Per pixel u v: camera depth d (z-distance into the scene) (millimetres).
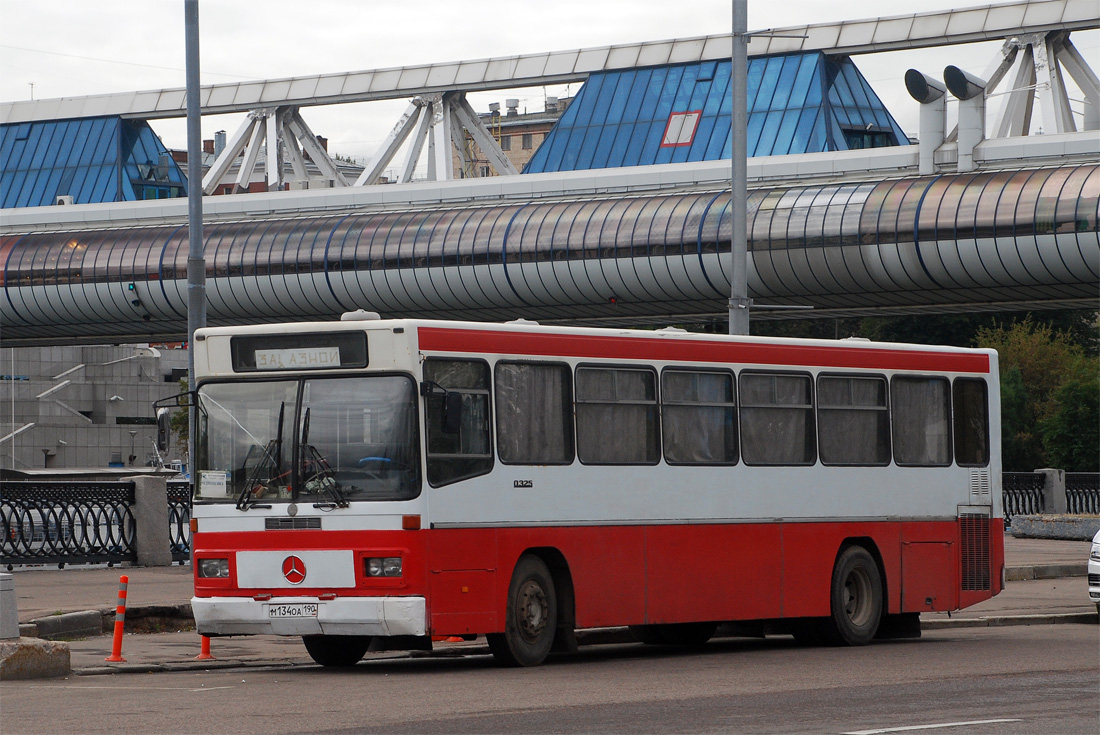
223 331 17797
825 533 21062
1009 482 54969
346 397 17203
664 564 19172
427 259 74812
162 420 17984
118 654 18047
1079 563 35906
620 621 18656
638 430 19109
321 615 16938
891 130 79750
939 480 22641
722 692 15023
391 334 17047
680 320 76312
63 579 28125
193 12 29234
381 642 17906
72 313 85938
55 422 115062
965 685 15609
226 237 80625
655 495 19172
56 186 98562
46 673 16422
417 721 12641
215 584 17516
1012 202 59562
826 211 63812
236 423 17641
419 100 85750
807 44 77188
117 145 97625
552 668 17750
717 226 66750
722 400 20109
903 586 22031
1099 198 57781
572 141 82125
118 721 12633
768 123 76500
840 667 17828
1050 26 67500
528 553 18047
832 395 21406
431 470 16938
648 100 81125
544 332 18328
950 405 22922
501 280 73312
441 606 16875
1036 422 89938
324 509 17031
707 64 80438
